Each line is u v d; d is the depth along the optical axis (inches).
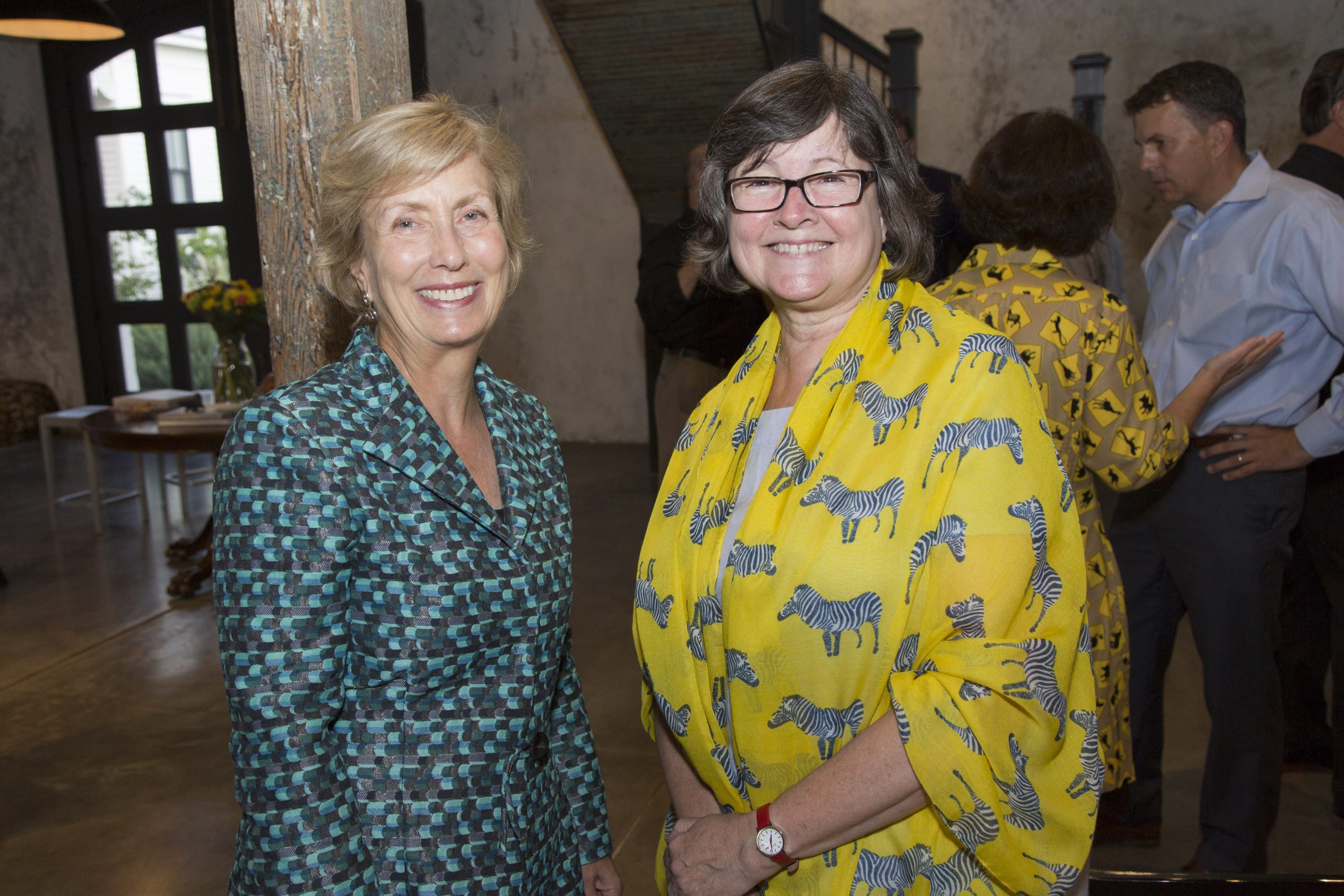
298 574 36.5
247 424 37.2
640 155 214.7
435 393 43.6
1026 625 36.9
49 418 216.8
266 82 52.8
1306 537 91.7
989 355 39.0
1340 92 85.6
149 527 220.2
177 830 104.1
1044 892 37.9
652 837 99.3
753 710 41.3
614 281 284.5
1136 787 90.9
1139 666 88.8
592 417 296.2
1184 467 82.4
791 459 41.4
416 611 39.2
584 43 189.9
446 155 40.2
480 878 40.9
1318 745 103.9
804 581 39.1
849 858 40.1
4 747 123.6
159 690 138.9
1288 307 79.6
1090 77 231.8
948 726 35.4
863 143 41.5
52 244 325.4
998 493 36.8
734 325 138.6
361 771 39.5
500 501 44.4
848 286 42.9
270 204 54.1
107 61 312.3
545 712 44.6
